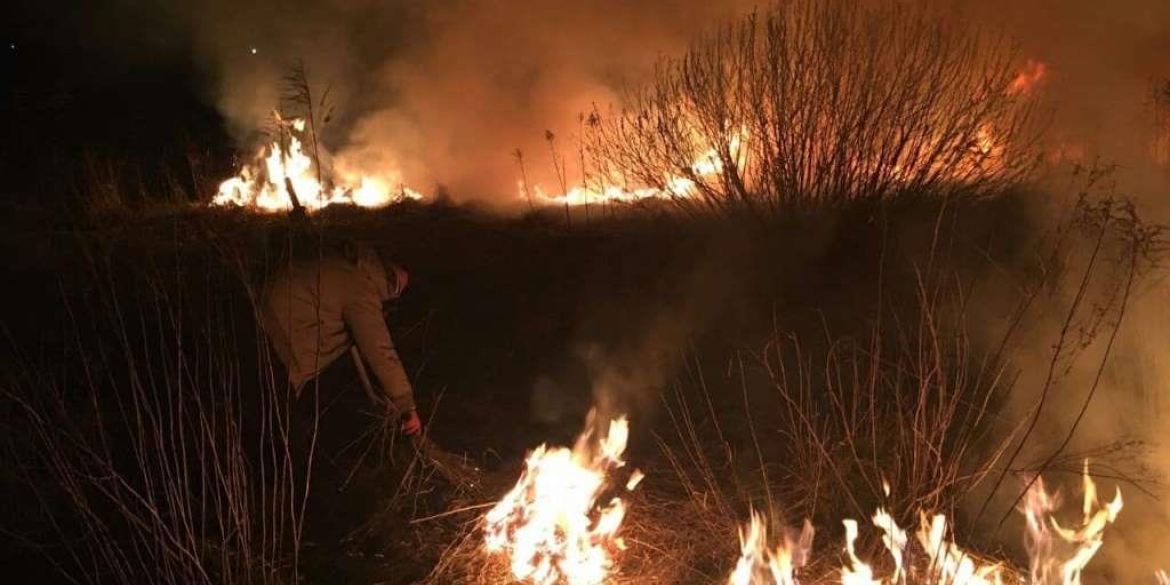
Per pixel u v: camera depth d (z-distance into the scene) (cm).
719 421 527
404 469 476
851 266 740
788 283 737
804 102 792
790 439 487
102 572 394
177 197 830
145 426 500
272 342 457
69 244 717
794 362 595
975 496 424
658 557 399
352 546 418
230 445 374
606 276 827
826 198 795
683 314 713
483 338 706
